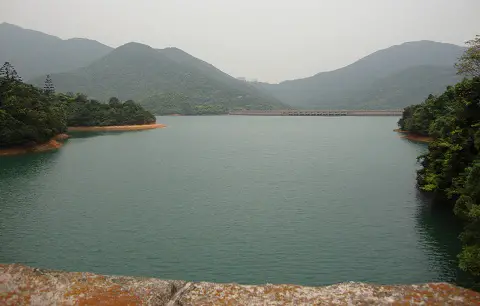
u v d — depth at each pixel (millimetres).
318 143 120125
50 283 9469
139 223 40000
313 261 30141
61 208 45656
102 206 46562
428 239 34500
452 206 44000
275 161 83000
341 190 54562
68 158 87875
